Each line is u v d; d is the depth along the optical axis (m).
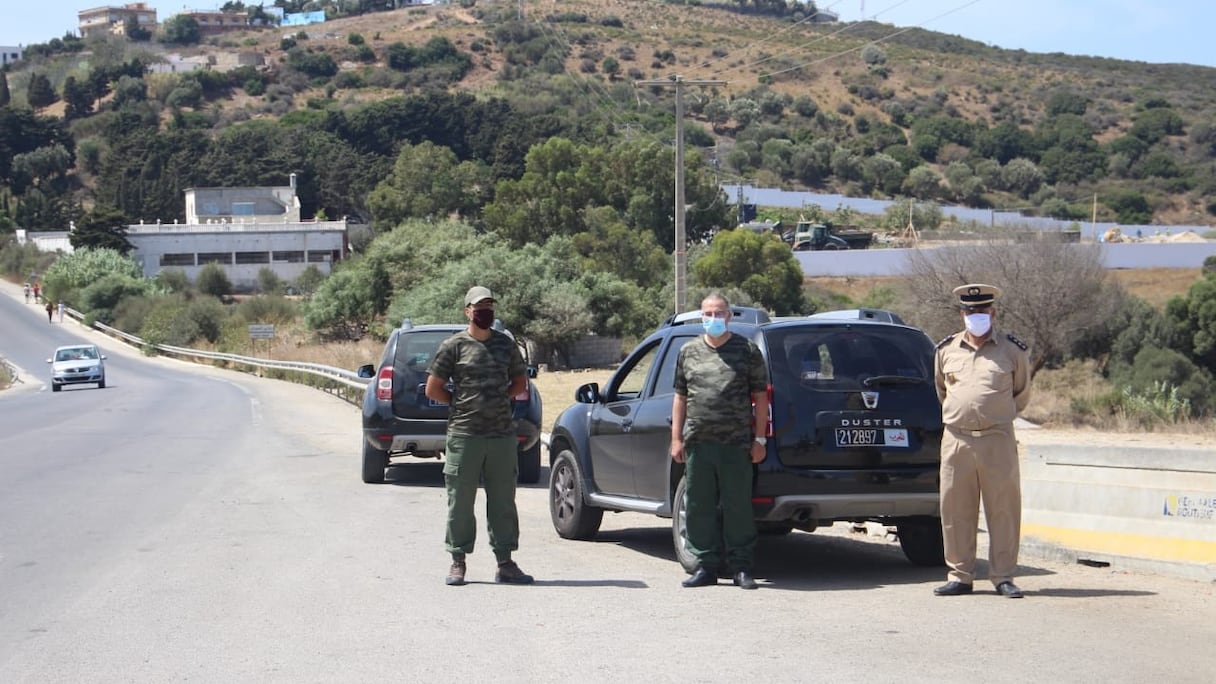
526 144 114.62
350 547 10.19
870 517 8.87
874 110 154.88
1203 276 65.50
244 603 7.92
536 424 14.99
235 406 31.19
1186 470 9.04
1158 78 171.12
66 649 6.76
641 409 9.89
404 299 53.22
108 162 134.38
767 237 69.75
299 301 77.56
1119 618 7.38
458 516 8.55
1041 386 40.38
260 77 181.88
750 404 8.51
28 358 68.44
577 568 9.38
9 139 149.00
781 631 7.05
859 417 8.72
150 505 12.84
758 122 143.50
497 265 52.16
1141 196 117.75
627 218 84.88
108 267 91.06
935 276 38.53
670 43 183.12
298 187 125.56
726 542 8.59
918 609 7.71
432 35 197.88
